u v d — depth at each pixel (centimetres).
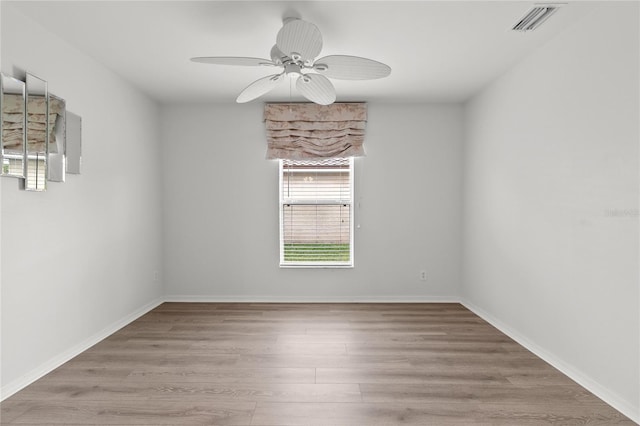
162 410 224
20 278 259
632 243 225
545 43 307
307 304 472
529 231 331
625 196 230
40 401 235
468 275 460
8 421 213
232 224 483
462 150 478
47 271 284
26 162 262
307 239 486
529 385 259
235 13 261
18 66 258
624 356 230
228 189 482
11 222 252
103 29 285
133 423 211
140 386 254
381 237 483
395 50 321
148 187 446
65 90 304
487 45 312
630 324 226
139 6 252
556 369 285
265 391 248
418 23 275
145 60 344
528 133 333
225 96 451
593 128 256
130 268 405
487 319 408
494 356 309
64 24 277
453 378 268
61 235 299
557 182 294
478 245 432
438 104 479
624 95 230
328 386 255
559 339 290
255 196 483
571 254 277
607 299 243
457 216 481
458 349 324
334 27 281
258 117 479
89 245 336
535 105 322
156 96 450
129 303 404
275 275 484
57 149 291
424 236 483
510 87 362
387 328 379
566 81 283
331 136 471
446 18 268
